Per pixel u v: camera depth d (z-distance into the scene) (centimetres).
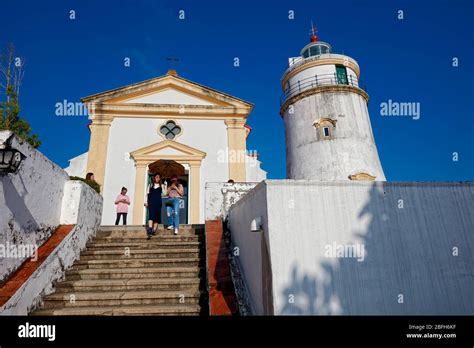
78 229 706
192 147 1314
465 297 379
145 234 840
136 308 497
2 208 484
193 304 527
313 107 2033
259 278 429
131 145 1295
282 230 380
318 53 2367
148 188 1252
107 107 1329
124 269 630
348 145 1884
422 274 382
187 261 670
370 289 370
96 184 891
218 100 1405
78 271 620
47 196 636
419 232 399
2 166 466
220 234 726
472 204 418
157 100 1387
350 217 395
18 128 1034
